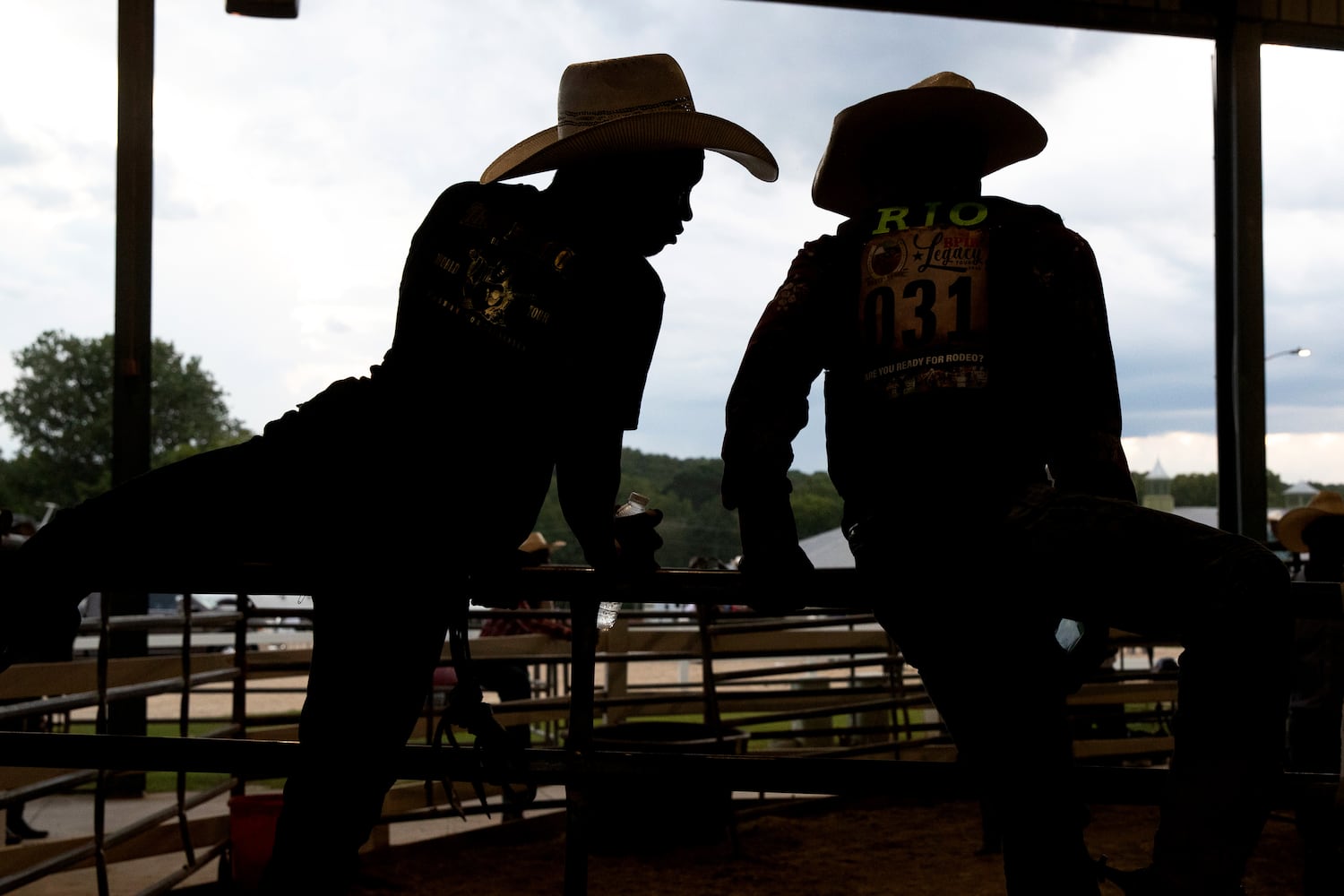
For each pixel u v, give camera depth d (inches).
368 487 61.5
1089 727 315.0
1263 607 50.4
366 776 60.2
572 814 71.7
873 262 66.9
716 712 228.8
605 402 66.7
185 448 3287.4
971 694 60.7
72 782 164.4
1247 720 49.3
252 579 65.6
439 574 61.9
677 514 1460.4
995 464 61.5
